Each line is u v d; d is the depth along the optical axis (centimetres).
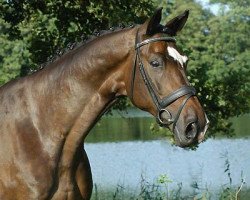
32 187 447
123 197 937
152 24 444
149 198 766
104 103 463
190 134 426
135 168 1630
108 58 458
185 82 436
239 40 4316
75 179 467
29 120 461
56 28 1034
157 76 438
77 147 462
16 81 479
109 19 973
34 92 468
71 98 459
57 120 459
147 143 2447
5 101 470
